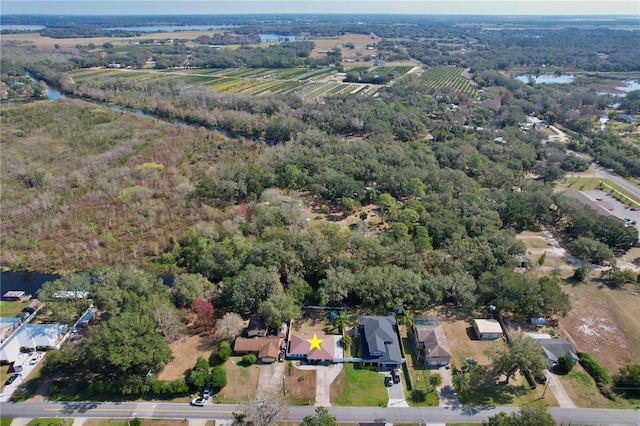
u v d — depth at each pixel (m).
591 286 107.88
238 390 77.25
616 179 173.75
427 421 72.25
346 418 72.56
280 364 83.19
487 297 98.00
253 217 129.38
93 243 121.75
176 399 75.56
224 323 86.00
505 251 109.06
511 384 79.25
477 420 72.31
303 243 107.62
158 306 86.44
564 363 81.44
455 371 81.69
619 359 85.81
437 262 104.62
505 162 174.88
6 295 101.19
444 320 95.25
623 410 74.25
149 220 132.62
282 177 160.25
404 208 132.75
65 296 93.81
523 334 90.31
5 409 72.75
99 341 76.44
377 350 82.19
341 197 150.62
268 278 93.81
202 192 146.25
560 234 132.88
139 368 76.38
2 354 82.44
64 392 76.31
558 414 73.38
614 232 122.06
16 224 130.50
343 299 100.12
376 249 106.25
